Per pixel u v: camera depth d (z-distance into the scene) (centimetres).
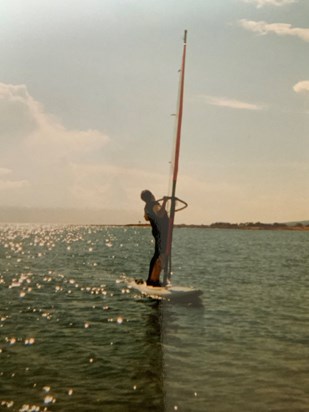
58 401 518
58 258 2694
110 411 492
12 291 1348
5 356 685
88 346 745
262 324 933
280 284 1638
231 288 1513
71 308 1083
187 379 591
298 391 557
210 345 762
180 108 1215
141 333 839
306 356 701
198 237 7075
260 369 637
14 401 517
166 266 1298
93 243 4716
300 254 3416
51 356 686
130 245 4447
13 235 6353
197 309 1090
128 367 636
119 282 1573
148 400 523
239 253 3441
